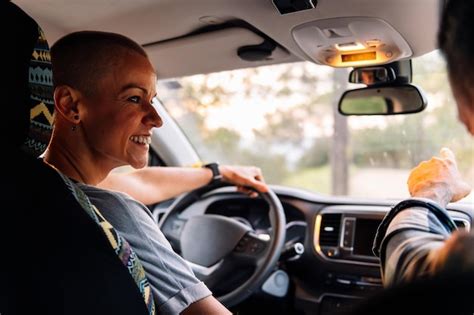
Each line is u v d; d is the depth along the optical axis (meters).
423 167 1.32
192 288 1.47
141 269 1.35
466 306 0.67
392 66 2.00
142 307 1.27
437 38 0.78
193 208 2.61
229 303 2.16
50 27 1.99
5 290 1.10
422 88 1.99
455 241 0.73
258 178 2.46
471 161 2.10
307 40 1.89
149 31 2.02
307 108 5.70
